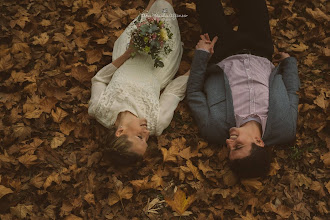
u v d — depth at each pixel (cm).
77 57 335
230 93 278
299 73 338
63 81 322
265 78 287
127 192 275
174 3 366
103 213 271
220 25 306
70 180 281
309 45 356
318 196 287
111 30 352
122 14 357
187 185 286
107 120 272
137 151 256
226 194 277
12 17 349
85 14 359
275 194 284
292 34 359
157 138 302
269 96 275
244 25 308
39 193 271
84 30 349
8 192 263
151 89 277
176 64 311
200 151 300
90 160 289
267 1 373
